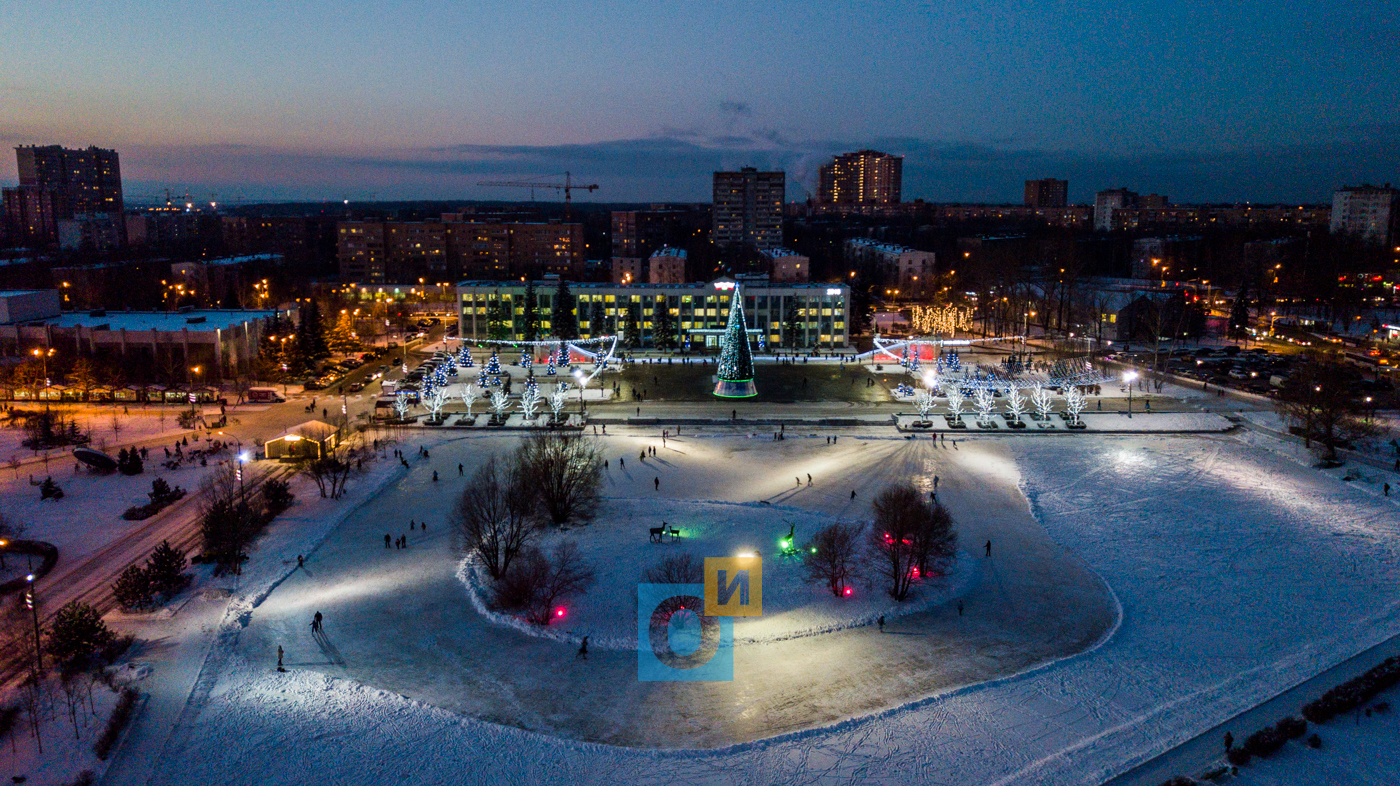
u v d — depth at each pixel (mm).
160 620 67125
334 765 49688
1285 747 51000
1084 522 90312
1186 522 89938
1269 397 146375
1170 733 52938
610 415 136750
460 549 80312
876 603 70750
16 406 140125
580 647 63344
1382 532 86000
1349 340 196250
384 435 124500
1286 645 64188
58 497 95750
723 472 107312
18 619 67312
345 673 59531
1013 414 134125
